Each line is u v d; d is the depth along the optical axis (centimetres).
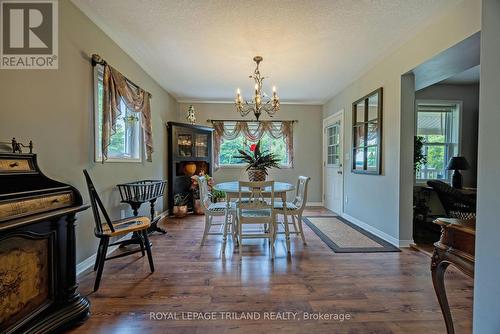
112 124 249
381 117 321
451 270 226
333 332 145
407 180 287
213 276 214
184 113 541
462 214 308
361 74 375
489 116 101
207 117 546
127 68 304
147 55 310
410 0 205
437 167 429
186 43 279
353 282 204
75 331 146
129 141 326
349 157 425
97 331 146
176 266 235
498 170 97
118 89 260
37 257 136
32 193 133
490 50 101
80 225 219
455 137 426
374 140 343
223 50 296
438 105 426
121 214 289
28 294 131
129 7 214
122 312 164
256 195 268
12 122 170
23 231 126
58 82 198
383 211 319
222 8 216
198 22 238
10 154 139
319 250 277
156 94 410
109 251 269
